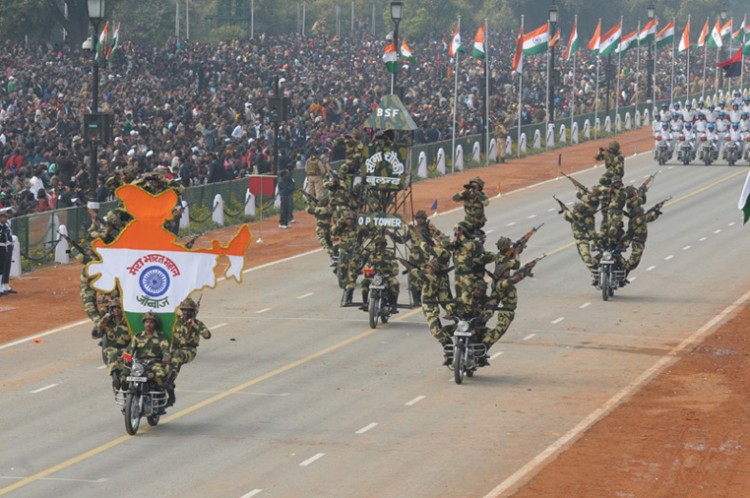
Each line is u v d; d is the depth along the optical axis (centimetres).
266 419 5684
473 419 5700
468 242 6456
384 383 6353
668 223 11975
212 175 12400
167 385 5519
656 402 6038
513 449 5247
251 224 12131
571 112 19688
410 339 7369
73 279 9425
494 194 13988
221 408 5869
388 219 8062
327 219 9181
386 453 5172
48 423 5600
